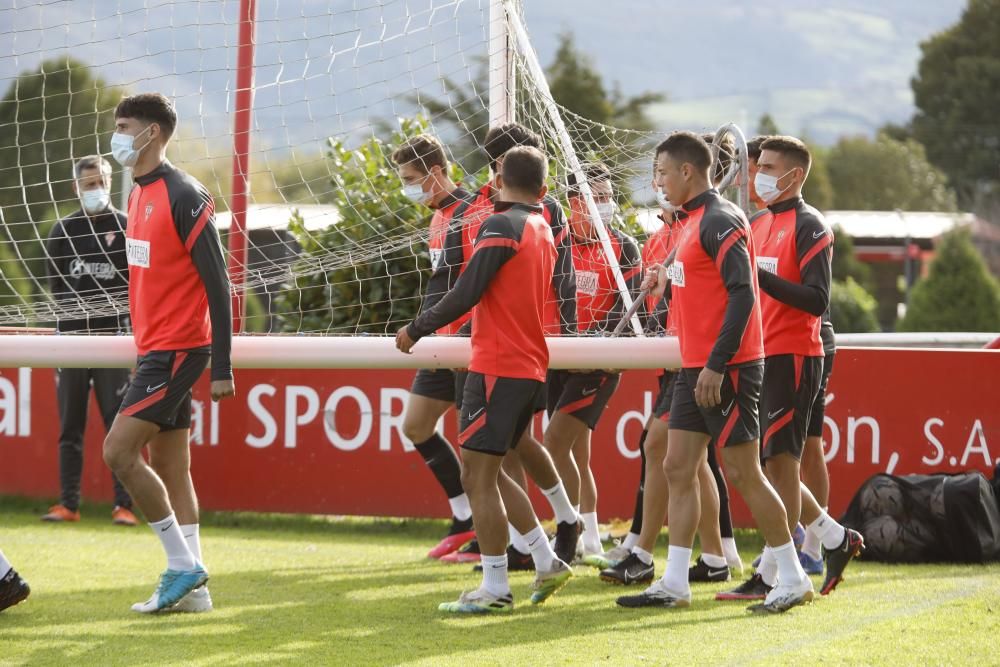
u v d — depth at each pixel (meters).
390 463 27.70
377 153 27.00
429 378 22.66
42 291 25.22
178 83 20.73
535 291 17.38
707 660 14.58
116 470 17.03
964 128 187.75
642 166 22.58
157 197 16.95
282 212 25.98
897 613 17.42
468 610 17.62
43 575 20.84
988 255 117.94
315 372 28.00
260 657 14.86
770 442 18.58
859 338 32.38
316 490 28.00
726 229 16.69
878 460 25.61
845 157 188.25
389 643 15.65
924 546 22.08
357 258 25.86
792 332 18.58
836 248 117.12
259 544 25.20
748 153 20.48
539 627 16.66
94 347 18.97
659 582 18.25
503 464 20.84
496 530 17.62
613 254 22.14
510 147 20.34
